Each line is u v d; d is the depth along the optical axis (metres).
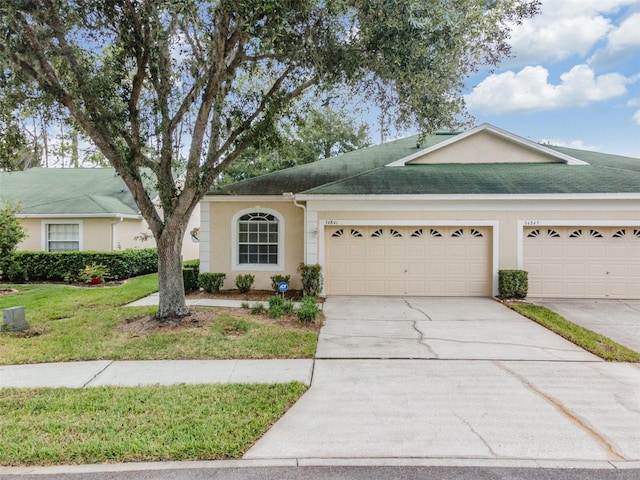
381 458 3.24
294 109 9.55
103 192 17.27
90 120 6.93
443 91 7.47
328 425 3.79
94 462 3.18
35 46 6.35
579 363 5.64
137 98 7.10
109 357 5.79
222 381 4.92
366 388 4.71
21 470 3.07
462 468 3.11
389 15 6.33
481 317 8.55
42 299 10.06
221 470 3.08
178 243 7.67
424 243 11.12
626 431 3.70
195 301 10.24
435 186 11.01
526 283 10.43
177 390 4.57
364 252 11.25
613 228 10.63
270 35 6.08
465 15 7.18
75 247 15.12
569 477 3.02
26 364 5.52
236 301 10.31
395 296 11.11
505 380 4.98
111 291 11.34
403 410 4.11
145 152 8.26
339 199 10.83
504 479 2.98
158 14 6.46
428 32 6.50
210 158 7.59
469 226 10.96
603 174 11.45
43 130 8.30
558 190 10.44
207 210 12.19
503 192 10.47
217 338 6.59
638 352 6.14
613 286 10.67
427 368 5.41
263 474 3.03
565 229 10.76
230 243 12.20
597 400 4.39
